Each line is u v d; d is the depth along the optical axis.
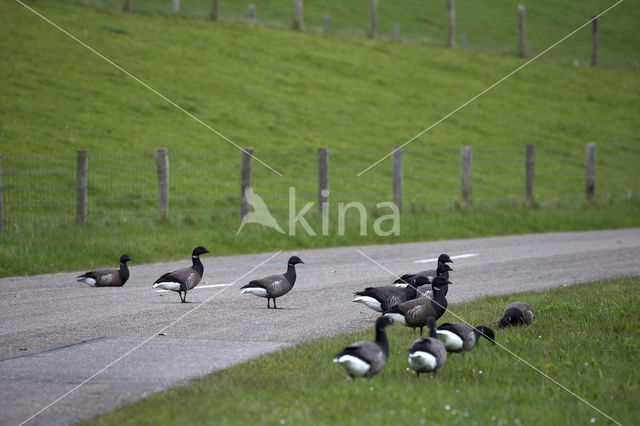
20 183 34.22
